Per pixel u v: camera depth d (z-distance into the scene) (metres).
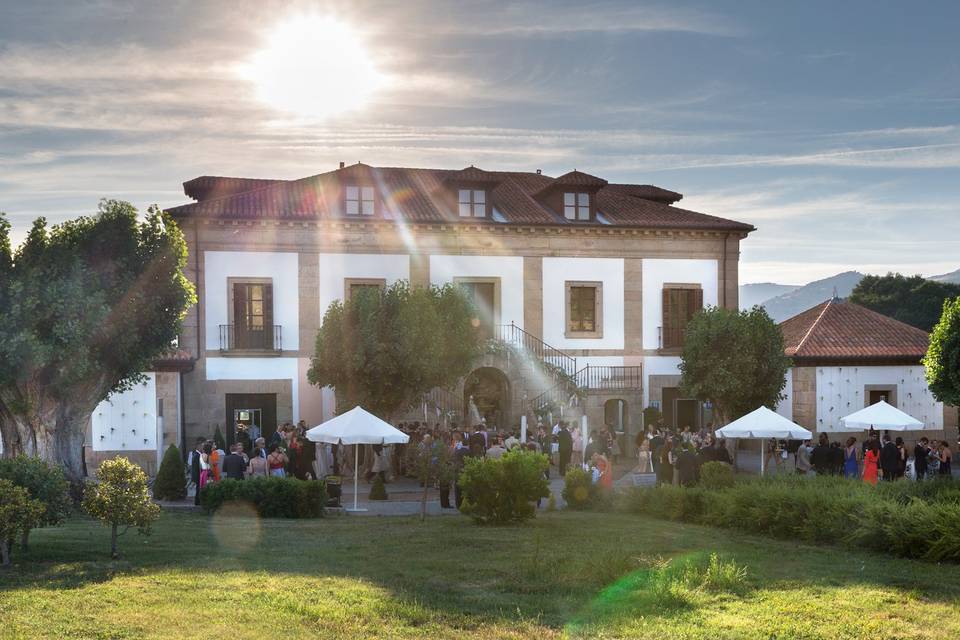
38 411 22.19
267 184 40.12
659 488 20.67
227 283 34.19
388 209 36.38
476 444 25.47
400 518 20.22
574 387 34.97
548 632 9.37
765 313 33.66
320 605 10.21
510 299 36.94
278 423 34.56
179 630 8.88
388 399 30.20
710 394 33.56
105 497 13.02
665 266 38.41
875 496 16.23
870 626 9.65
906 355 37.00
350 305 30.33
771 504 17.34
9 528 11.96
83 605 9.77
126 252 22.94
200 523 18.52
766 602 10.79
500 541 15.59
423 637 9.05
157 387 32.03
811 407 36.47
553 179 42.47
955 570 13.02
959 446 37.47
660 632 9.39
